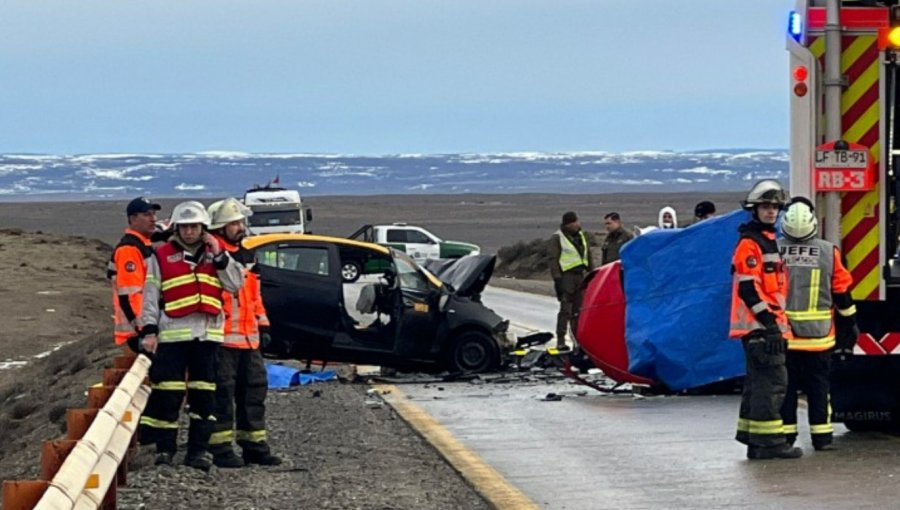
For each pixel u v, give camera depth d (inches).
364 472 480.1
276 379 759.1
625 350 700.7
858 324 511.5
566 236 887.7
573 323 866.1
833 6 483.5
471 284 828.0
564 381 773.3
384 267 829.2
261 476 476.4
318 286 783.1
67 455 352.2
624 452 511.8
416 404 673.6
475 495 434.0
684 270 682.2
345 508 413.7
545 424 594.2
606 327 706.8
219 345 491.5
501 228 4584.2
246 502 425.7
